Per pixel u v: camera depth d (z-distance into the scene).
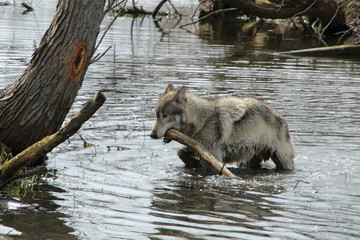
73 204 8.52
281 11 38.66
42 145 8.83
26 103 10.38
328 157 12.59
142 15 47.88
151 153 12.57
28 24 35.19
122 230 7.41
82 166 11.08
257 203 9.00
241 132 11.87
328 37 40.34
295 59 28.38
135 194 9.30
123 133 14.07
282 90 19.88
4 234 7.09
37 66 10.38
